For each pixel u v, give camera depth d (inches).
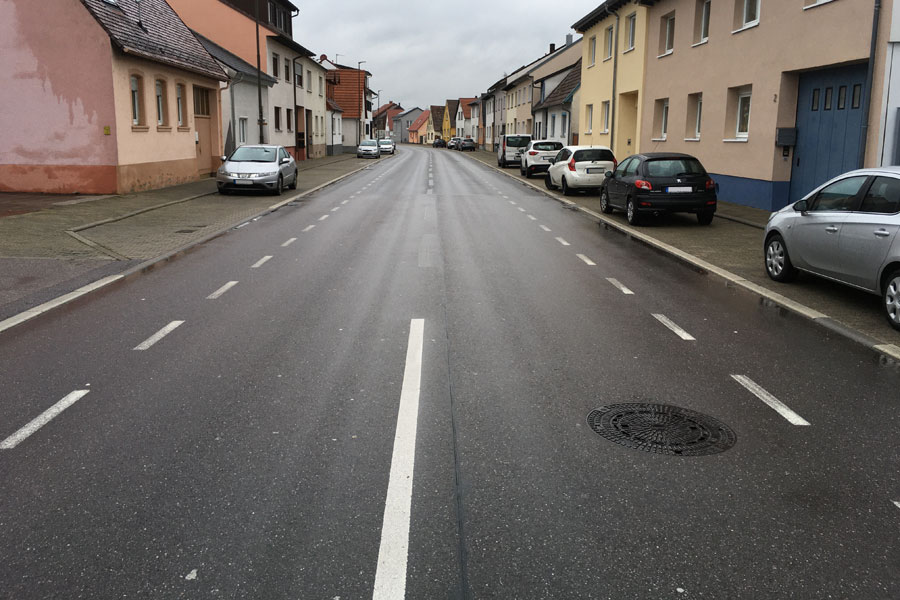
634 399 204.5
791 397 207.5
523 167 1332.4
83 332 270.1
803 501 147.5
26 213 613.0
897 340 266.8
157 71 872.9
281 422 185.8
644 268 413.4
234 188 841.5
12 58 760.3
